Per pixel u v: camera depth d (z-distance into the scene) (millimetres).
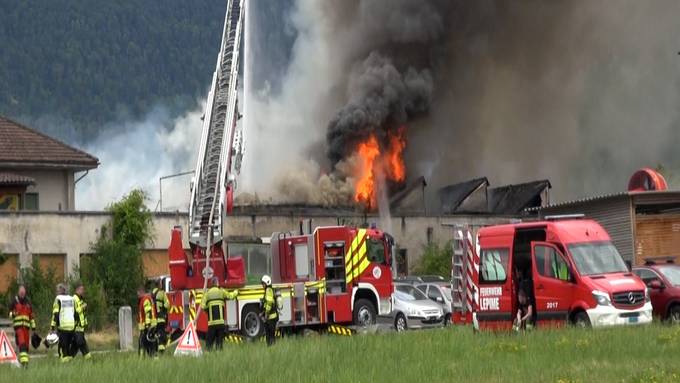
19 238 47219
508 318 28391
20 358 26312
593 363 18219
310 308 35312
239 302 34188
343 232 36344
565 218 29156
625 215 44219
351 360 20219
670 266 31078
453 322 31703
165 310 28266
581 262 27297
